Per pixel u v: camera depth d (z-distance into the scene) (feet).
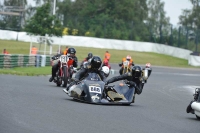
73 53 232.12
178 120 146.10
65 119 125.08
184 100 230.07
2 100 152.76
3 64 349.20
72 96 170.91
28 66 405.59
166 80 384.88
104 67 172.76
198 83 377.71
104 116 137.08
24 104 147.95
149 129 121.70
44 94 186.70
